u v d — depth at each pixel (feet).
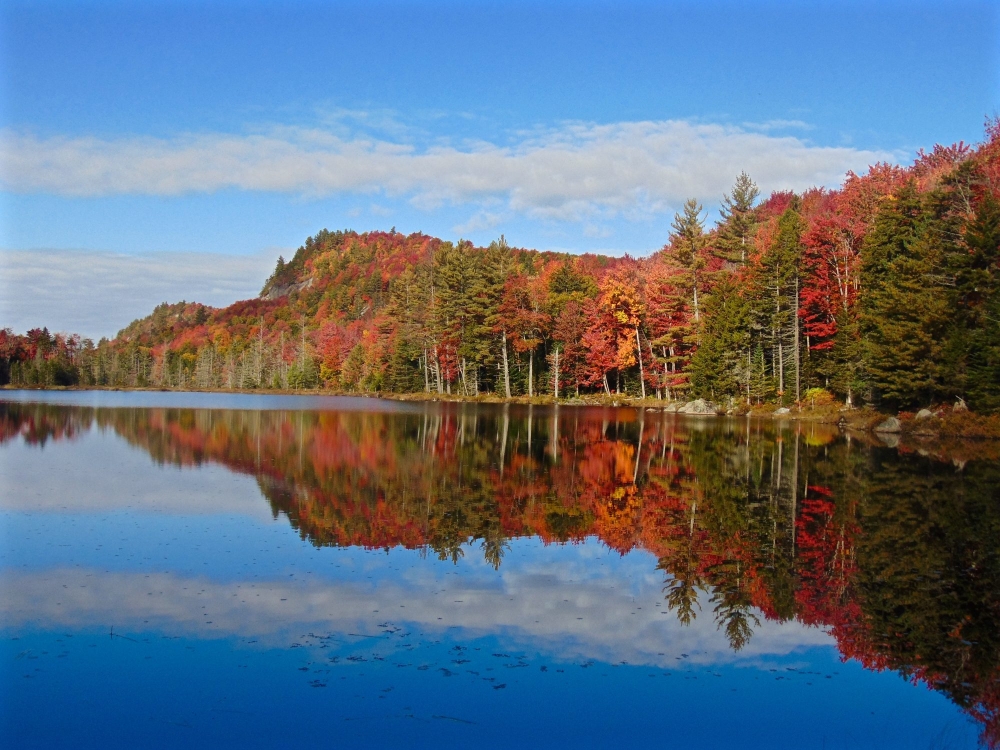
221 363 488.02
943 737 25.39
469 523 55.93
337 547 48.34
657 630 34.37
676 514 59.72
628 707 27.17
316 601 37.55
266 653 31.04
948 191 145.18
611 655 31.48
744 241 250.37
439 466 86.12
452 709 26.76
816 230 183.11
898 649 32.65
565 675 29.50
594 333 244.01
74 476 75.66
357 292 535.60
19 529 52.01
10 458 89.56
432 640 32.65
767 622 35.70
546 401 241.76
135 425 138.92
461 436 123.13
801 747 24.84
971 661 31.58
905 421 131.23
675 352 228.84
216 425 141.79
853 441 116.26
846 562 45.80
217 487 70.13
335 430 133.08
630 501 65.21
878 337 146.41
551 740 24.94
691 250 218.18
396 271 579.89
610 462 90.79
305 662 30.22
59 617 34.94
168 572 42.19
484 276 262.26
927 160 207.31
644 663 30.78
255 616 35.27
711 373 193.57
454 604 37.40
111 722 25.67
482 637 33.12
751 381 186.91
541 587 40.42
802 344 190.90
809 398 179.42
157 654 30.86
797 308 180.45
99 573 41.86
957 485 73.72
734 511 61.00
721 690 28.55
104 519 55.62
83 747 24.20
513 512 60.18
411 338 287.69
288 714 26.25
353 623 34.53
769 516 59.11
